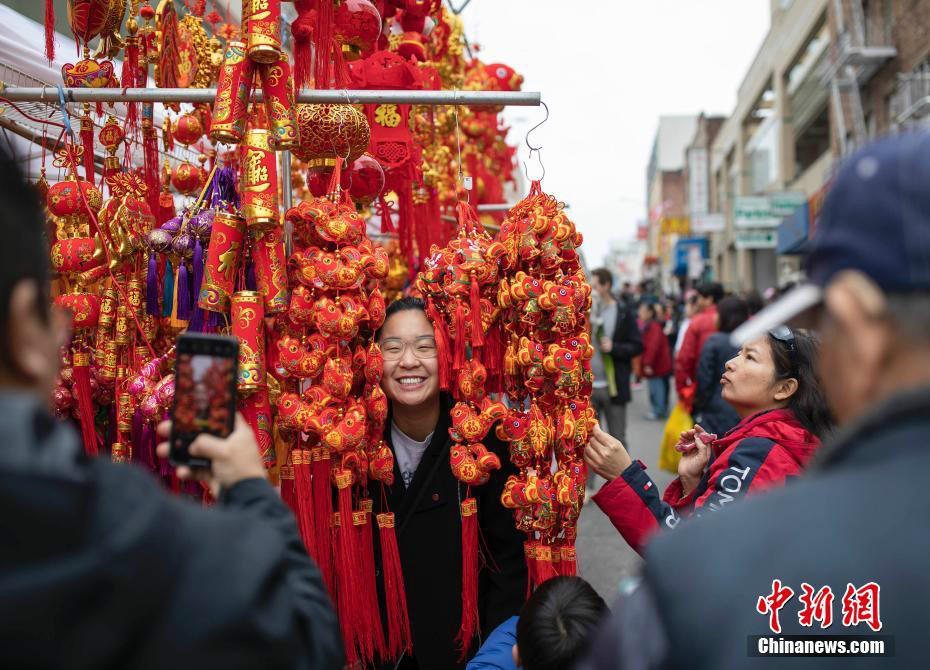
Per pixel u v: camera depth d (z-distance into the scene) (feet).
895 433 2.12
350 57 7.95
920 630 1.92
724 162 107.04
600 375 19.30
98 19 6.75
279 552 2.75
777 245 55.06
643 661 2.14
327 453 6.15
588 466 6.64
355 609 6.09
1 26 7.70
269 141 5.69
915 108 37.60
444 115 12.45
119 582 2.26
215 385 3.38
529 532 6.43
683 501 6.52
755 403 6.39
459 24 12.16
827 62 51.08
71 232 6.62
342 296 5.96
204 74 8.05
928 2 38.91
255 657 2.49
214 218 5.85
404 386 6.64
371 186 7.81
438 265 6.52
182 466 3.37
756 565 2.09
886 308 2.11
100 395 6.88
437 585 6.69
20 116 7.74
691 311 28.63
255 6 5.47
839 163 2.41
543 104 6.40
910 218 2.09
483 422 6.42
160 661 2.32
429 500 6.80
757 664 1.99
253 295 5.69
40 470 2.28
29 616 2.15
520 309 6.41
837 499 2.12
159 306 6.61
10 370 2.50
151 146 7.47
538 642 4.67
